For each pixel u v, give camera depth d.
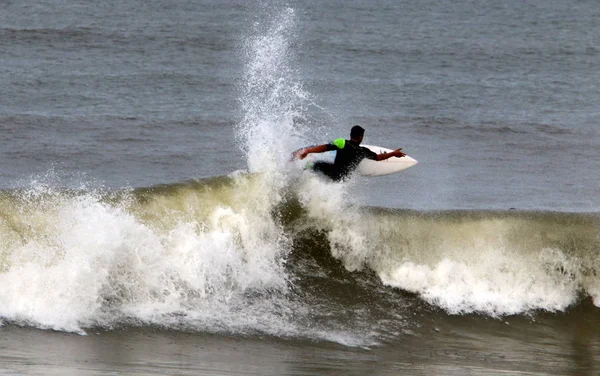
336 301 37.81
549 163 72.38
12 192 36.84
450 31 146.38
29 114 78.50
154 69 102.56
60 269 33.91
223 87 94.81
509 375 31.77
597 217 42.50
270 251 39.16
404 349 34.41
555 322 39.22
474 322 38.31
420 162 69.94
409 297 39.06
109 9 142.88
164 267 36.09
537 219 41.88
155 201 38.59
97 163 64.50
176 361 29.44
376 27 144.62
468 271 40.19
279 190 40.91
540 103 97.50
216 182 40.38
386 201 56.22
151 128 76.62
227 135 75.56
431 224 40.91
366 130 80.69
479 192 61.16
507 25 157.25
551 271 40.81
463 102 95.81
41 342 30.05
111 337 31.59
